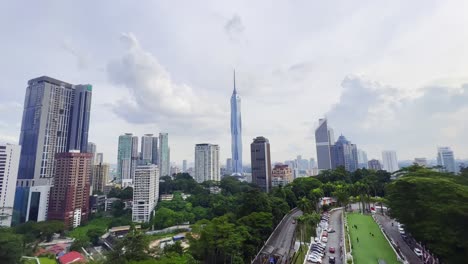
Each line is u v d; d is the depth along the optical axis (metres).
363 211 128.38
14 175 188.00
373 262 68.75
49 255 132.12
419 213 71.94
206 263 85.31
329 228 102.19
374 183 167.12
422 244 72.12
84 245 145.62
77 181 196.88
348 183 181.38
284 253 84.44
